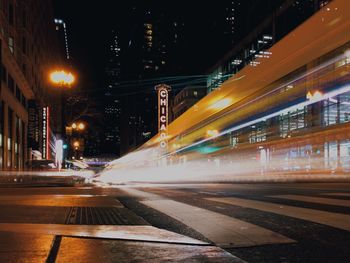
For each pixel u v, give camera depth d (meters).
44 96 75.44
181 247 4.86
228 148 63.22
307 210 8.31
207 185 21.20
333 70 45.00
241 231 6.09
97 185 22.97
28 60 55.69
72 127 41.75
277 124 55.09
